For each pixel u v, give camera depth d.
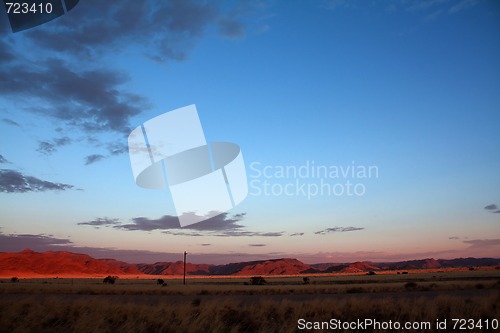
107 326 14.97
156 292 47.62
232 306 18.67
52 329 14.88
